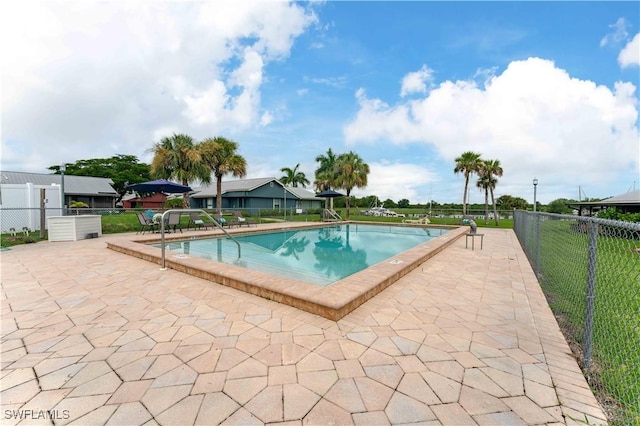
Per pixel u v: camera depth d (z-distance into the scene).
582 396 1.67
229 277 3.67
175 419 1.45
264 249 8.06
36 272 4.41
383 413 1.50
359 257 7.09
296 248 8.46
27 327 2.49
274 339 2.30
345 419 1.46
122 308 2.94
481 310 2.97
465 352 2.13
